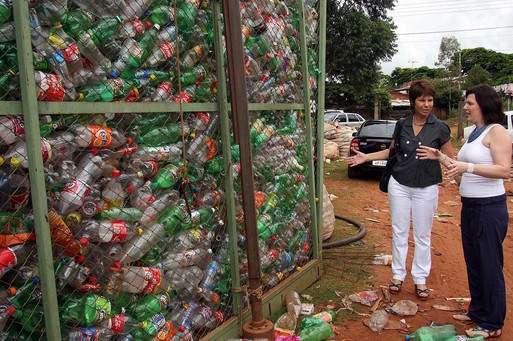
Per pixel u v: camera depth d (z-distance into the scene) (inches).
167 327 122.3
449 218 340.2
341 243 256.8
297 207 193.8
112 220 107.5
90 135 101.3
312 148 199.5
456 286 204.1
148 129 121.9
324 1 203.6
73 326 101.3
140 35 117.3
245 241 145.3
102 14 106.2
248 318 152.6
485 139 147.5
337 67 1062.4
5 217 90.0
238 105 130.6
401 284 191.6
